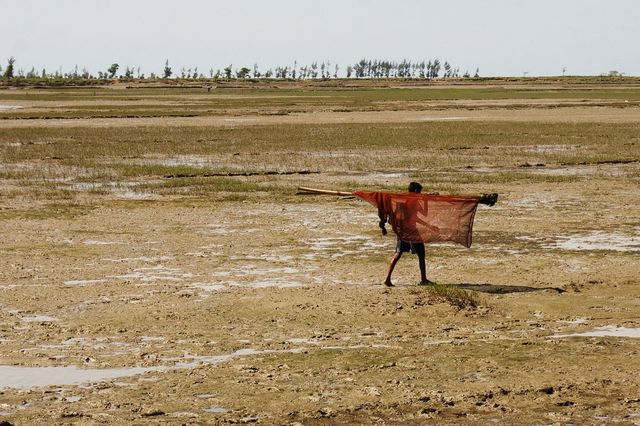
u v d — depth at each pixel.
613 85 181.00
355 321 11.40
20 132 49.69
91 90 158.38
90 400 8.21
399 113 73.00
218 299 12.66
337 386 8.62
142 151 39.09
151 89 168.62
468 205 13.34
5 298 12.81
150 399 8.24
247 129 52.88
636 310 12.05
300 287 13.45
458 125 56.81
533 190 26.27
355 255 16.48
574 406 8.07
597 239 18.30
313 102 96.88
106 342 10.46
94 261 15.85
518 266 15.33
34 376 9.05
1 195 24.89
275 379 8.87
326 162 34.56
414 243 13.52
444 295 12.50
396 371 9.11
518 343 10.21
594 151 39.06
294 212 21.98
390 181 28.42
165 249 17.05
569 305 12.34
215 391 8.48
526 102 93.38
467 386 8.58
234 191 25.95
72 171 31.23
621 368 9.19
